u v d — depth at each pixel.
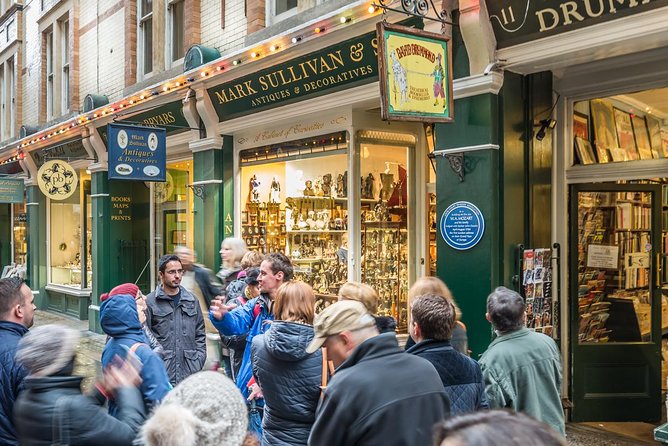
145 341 2.81
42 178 10.27
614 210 5.46
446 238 4.97
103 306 2.77
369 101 5.83
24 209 14.73
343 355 2.18
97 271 10.48
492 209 4.68
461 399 2.44
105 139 10.09
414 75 4.19
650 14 3.82
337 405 1.96
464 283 4.84
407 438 1.89
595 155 5.40
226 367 5.43
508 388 2.71
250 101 7.06
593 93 5.23
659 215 5.33
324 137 6.52
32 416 1.96
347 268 6.23
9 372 2.51
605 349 5.38
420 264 6.56
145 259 10.80
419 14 4.40
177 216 9.68
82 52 11.25
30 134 12.75
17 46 14.21
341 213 6.35
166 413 1.54
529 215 5.03
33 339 2.09
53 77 12.60
